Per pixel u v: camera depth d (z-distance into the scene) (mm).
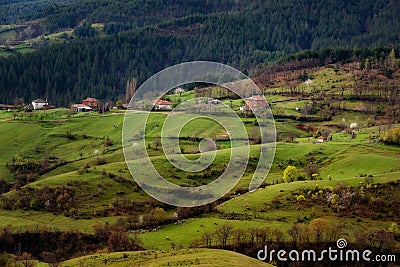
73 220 135500
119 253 99188
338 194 138500
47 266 106562
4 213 141125
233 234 118750
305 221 127500
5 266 102875
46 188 151375
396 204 134000
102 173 160875
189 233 120562
